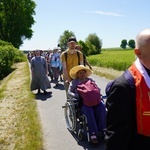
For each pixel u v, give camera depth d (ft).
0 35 214.90
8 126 24.18
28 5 222.28
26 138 20.44
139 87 7.02
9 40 212.84
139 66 7.22
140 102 7.01
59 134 21.34
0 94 40.86
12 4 212.64
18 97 37.01
